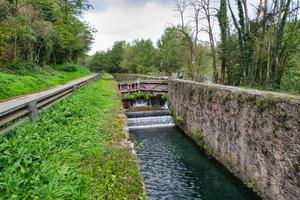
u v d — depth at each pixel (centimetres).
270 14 1692
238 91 1038
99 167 569
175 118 2047
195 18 2747
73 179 484
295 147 698
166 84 2927
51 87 2212
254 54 1722
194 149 1502
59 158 577
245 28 1809
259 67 1741
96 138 754
